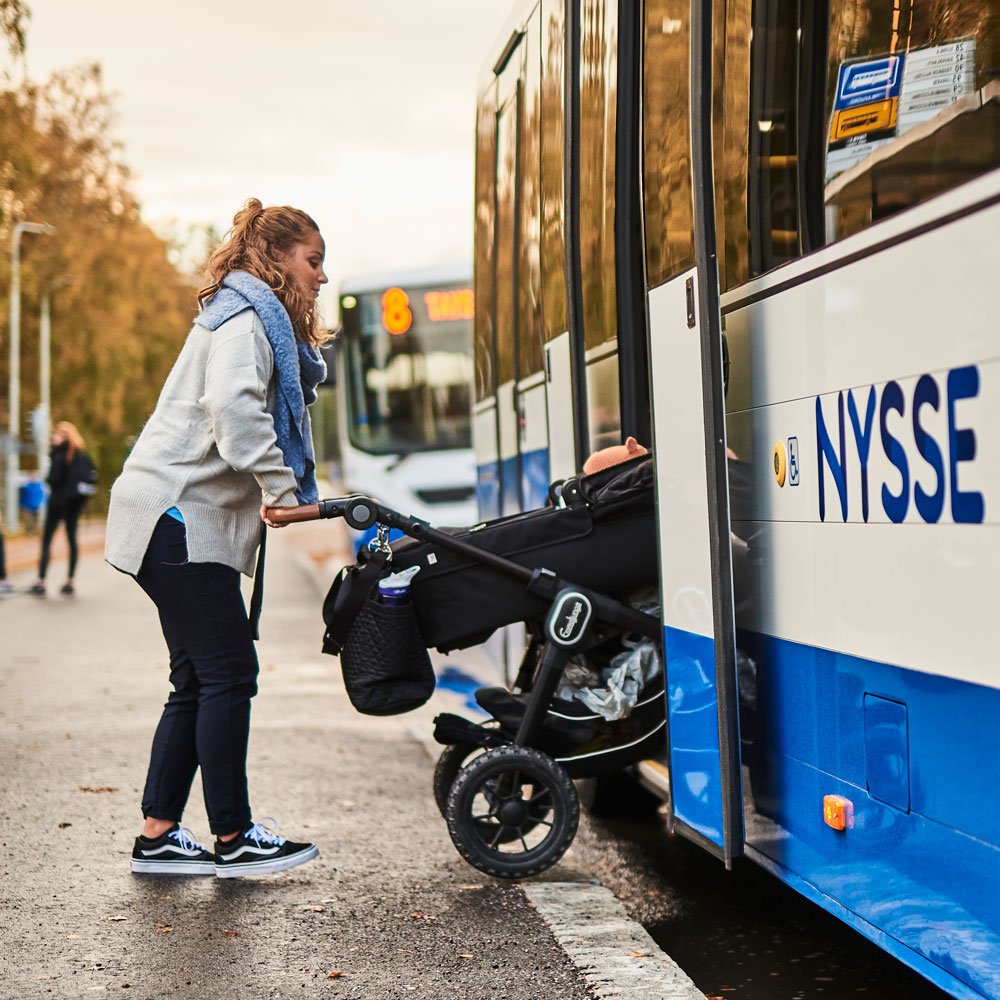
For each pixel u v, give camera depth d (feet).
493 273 28.32
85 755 24.25
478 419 31.32
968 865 9.05
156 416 16.40
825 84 10.96
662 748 16.12
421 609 15.89
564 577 15.76
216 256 16.48
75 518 65.10
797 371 11.34
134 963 13.53
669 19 13.61
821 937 14.57
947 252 9.00
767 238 12.01
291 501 15.83
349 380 62.08
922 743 9.57
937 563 9.23
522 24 24.36
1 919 14.97
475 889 16.05
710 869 17.40
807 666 11.38
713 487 12.48
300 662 38.73
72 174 122.93
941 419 9.11
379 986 12.87
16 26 50.80
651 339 14.20
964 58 9.17
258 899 15.70
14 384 143.33
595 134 18.63
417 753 24.64
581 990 12.65
